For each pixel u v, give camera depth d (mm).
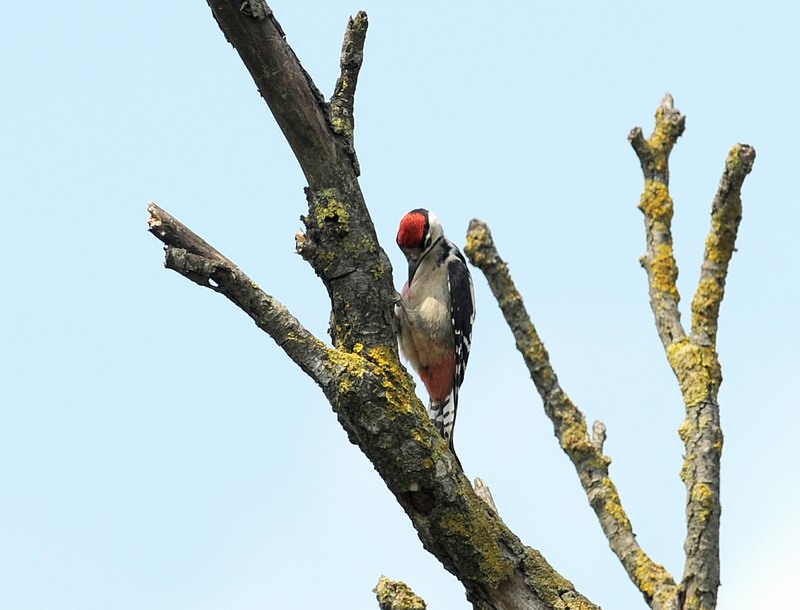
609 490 7797
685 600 6887
